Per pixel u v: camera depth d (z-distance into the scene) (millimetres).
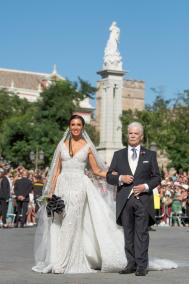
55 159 13172
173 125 83375
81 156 12875
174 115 85438
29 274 12180
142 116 83125
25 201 31109
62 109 101938
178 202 35844
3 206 31156
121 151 12797
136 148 12703
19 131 97625
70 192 12633
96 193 12844
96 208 12688
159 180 12555
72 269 12438
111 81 75312
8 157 97750
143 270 12062
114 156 12828
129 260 12391
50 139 97625
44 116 103188
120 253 12531
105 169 13227
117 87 75625
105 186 13328
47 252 12656
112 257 12438
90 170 13242
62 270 12312
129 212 12438
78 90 106375
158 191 33312
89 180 12922
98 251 12719
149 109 85375
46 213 12875
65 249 12398
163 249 19266
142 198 12383
